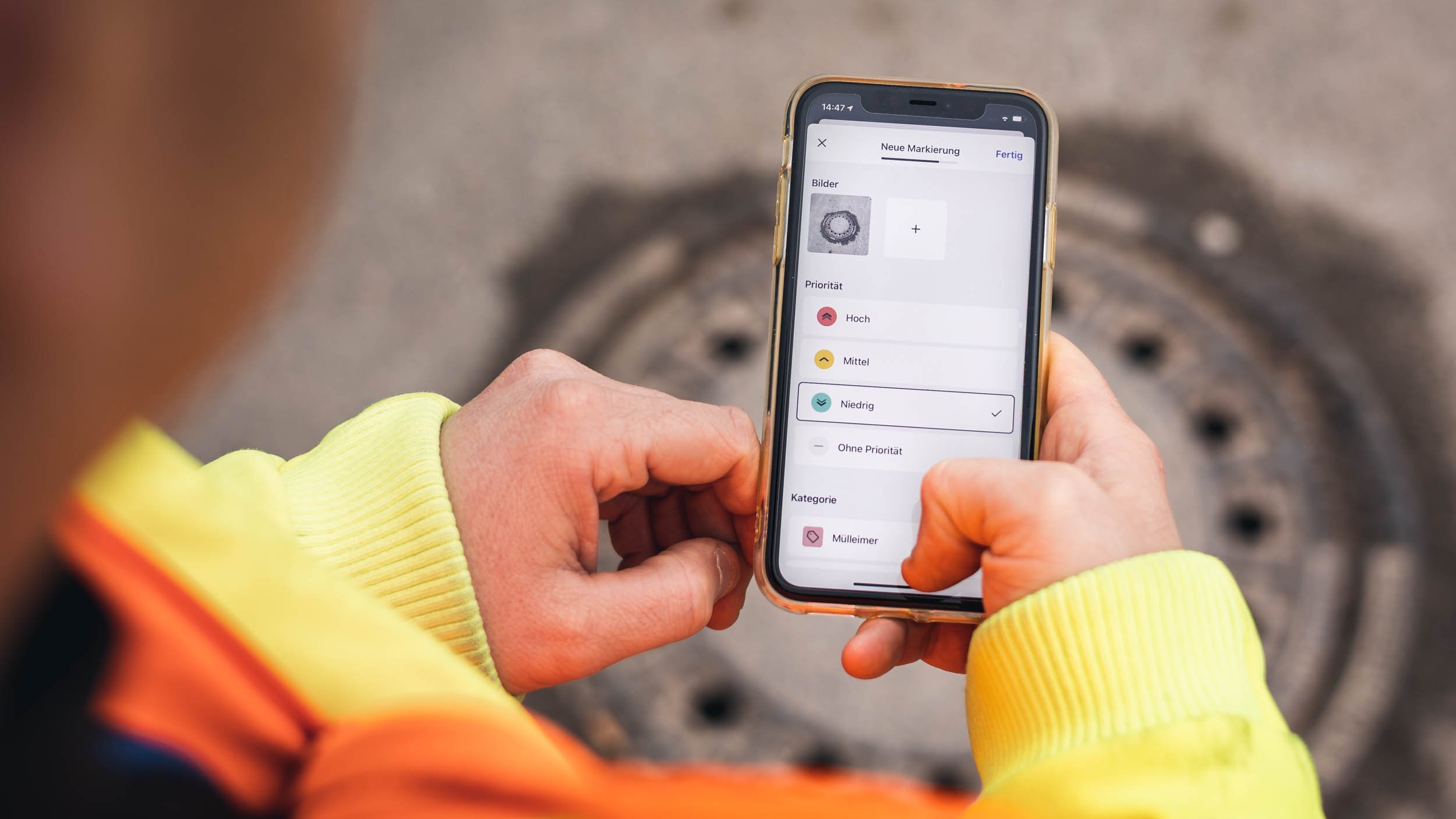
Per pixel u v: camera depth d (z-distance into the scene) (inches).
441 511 45.0
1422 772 120.2
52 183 9.3
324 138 13.1
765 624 125.3
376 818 15.0
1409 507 126.0
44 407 9.9
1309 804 30.4
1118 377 131.5
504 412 51.5
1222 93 134.4
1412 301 130.0
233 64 11.0
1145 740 31.0
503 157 136.9
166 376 11.8
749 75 137.5
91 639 15.2
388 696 16.6
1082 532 40.7
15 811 14.3
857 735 122.3
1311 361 130.0
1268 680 124.0
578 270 135.4
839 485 55.6
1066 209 135.0
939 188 56.6
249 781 15.5
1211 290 132.7
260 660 16.4
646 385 133.9
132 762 14.6
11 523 10.1
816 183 56.6
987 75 135.8
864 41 137.0
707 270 135.7
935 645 58.1
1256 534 128.0
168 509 16.9
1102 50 135.3
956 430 55.7
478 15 139.3
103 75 9.5
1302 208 132.6
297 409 131.0
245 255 12.3
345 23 12.9
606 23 138.8
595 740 124.1
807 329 56.1
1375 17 134.4
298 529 44.3
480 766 15.8
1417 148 132.1
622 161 137.0
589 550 51.4
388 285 134.1
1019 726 36.2
